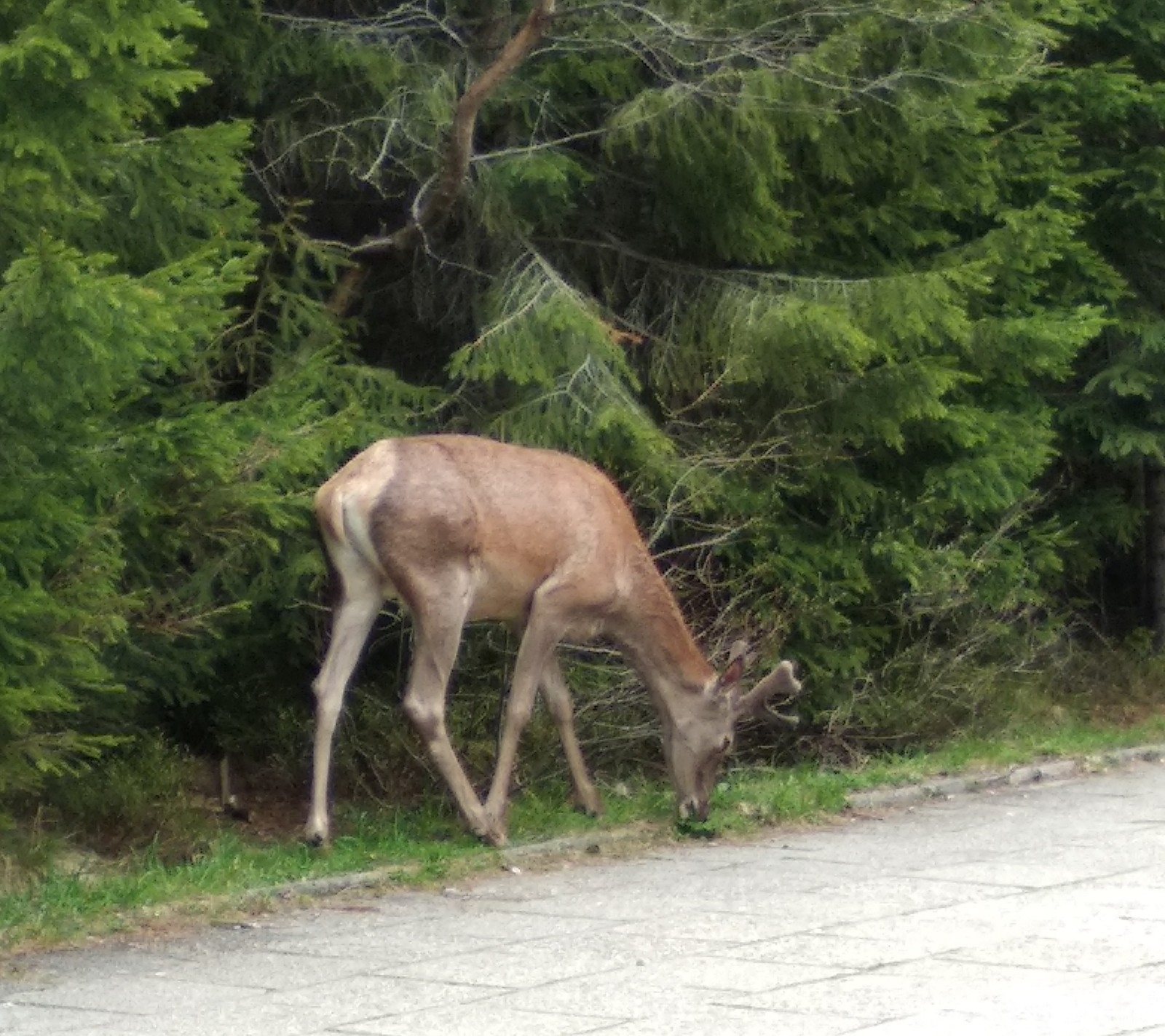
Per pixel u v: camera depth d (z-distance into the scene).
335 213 12.60
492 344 11.29
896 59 12.45
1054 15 13.10
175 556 10.21
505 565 9.66
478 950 7.23
